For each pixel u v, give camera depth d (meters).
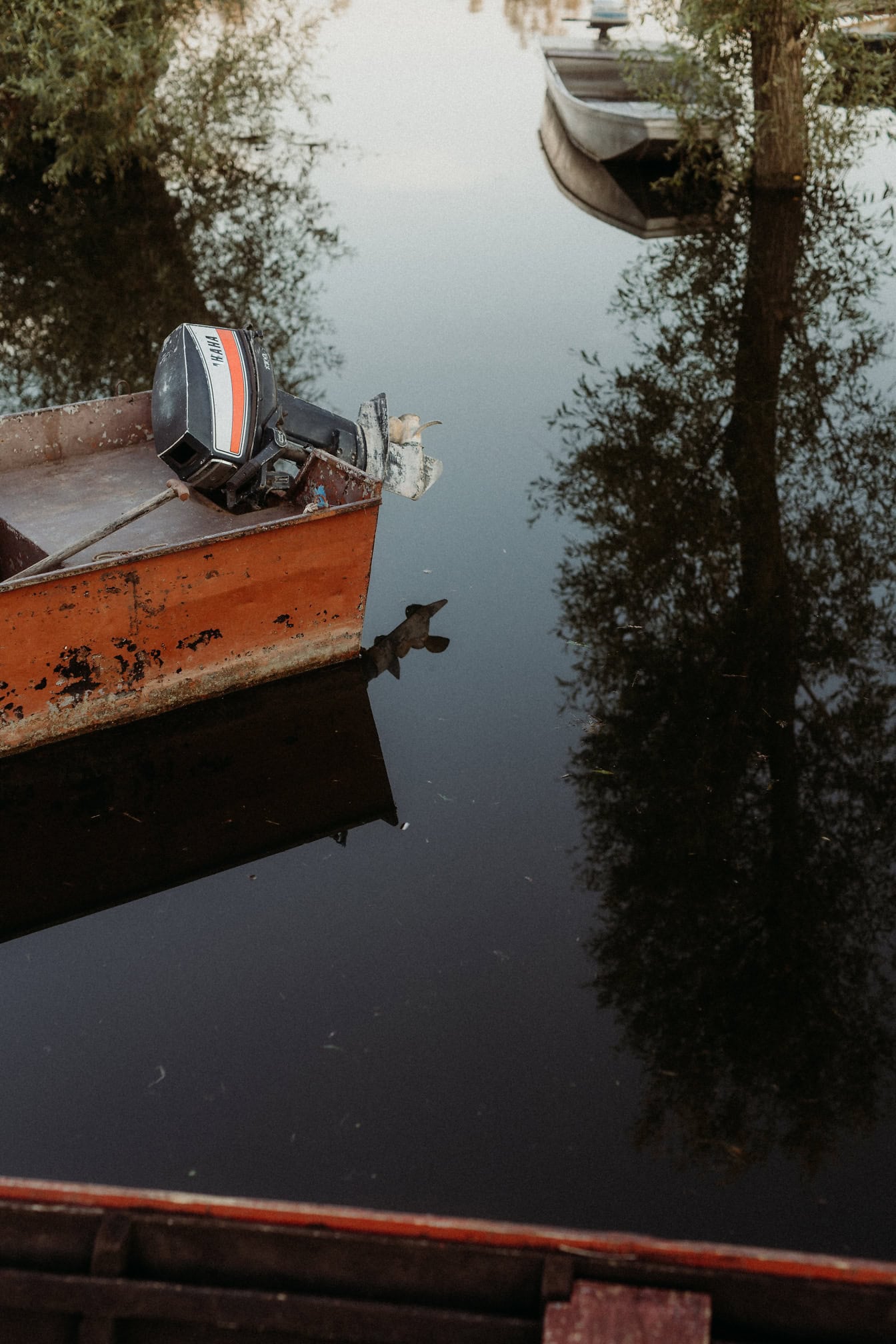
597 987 3.75
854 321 8.74
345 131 13.77
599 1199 3.10
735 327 8.72
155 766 4.73
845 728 4.93
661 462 7.00
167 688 4.94
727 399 7.70
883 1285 2.30
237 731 4.93
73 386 7.88
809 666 5.31
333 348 8.39
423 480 6.15
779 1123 3.33
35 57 10.37
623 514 6.50
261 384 5.65
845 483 6.76
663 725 4.96
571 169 12.55
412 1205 3.07
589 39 14.42
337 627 5.21
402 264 9.98
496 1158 3.20
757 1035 3.61
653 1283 2.33
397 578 5.95
